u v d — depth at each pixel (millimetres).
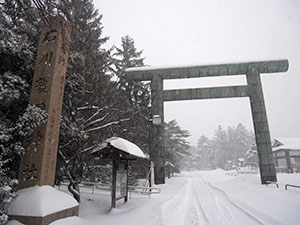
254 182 18250
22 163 6266
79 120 10234
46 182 6223
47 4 5797
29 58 7480
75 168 9109
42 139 6332
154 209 8086
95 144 9305
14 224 5105
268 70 19312
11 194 5262
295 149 34219
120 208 8344
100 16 16406
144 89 22562
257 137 17969
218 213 7953
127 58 24078
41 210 5223
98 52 12242
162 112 19484
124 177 9398
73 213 6438
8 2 6309
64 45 7578
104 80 12000
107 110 12047
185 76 20125
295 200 9219
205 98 19547
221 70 19641
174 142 37000
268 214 7121
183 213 8023
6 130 5812
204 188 17531
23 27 7707
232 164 73125
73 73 9188
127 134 18188
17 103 7348
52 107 6730
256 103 18625
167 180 26000
